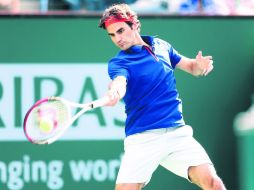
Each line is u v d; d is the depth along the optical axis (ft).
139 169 50.67
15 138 70.28
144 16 71.05
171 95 51.31
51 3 72.59
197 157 50.67
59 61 70.64
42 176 70.18
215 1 73.77
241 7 73.92
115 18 50.42
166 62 51.80
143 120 50.75
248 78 72.13
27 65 70.49
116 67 50.19
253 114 72.18
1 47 70.33
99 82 70.64
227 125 72.08
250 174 71.97
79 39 70.59
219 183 49.62
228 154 72.02
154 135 50.72
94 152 70.28
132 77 50.34
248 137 72.08
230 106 72.08
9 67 70.38
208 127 71.97
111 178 70.44
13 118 70.33
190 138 51.62
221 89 72.02
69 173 70.23
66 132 70.08
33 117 45.85
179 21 71.26
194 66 54.34
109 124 70.38
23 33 70.44
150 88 50.62
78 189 70.33
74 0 72.59
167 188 71.15
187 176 51.19
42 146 70.13
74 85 70.64
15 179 70.08
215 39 71.77
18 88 70.38
